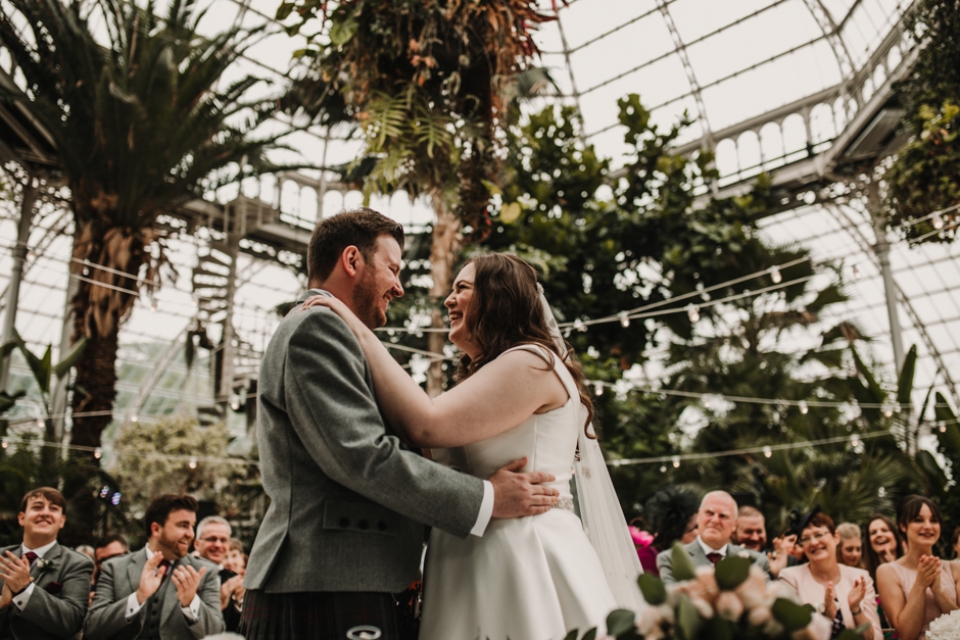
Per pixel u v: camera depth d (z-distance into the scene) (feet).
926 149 24.89
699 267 38.81
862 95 49.32
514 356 5.33
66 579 11.32
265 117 33.35
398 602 5.54
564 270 35.17
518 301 5.82
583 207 39.55
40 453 27.27
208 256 52.75
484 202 21.02
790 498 29.12
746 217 41.47
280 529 4.77
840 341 40.24
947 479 26.96
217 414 53.16
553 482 5.23
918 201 25.17
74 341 29.14
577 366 6.25
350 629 4.54
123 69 27.94
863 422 33.09
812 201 52.24
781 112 54.29
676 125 42.11
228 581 13.50
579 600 4.83
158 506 11.90
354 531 4.73
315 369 4.72
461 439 4.99
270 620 4.68
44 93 28.86
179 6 31.07
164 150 28.78
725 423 35.73
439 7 16.30
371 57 17.19
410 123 17.47
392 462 4.52
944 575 11.35
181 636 10.95
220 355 54.08
